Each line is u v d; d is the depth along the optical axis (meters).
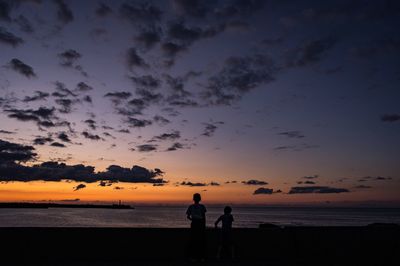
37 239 11.25
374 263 11.75
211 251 12.13
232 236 12.05
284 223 99.31
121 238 11.70
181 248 11.91
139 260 11.49
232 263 11.09
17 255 11.05
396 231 12.73
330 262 11.67
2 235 11.05
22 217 128.00
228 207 12.09
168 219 122.19
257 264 10.96
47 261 11.03
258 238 12.34
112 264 10.62
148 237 11.84
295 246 12.44
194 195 11.41
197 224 11.20
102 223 90.06
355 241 12.62
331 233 12.65
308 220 127.00
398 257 12.35
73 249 11.39
